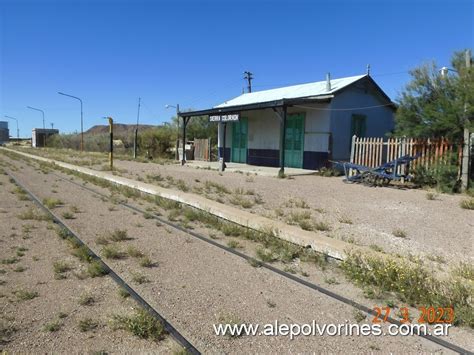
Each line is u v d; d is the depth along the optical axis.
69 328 3.78
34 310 4.13
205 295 4.59
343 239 6.54
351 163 14.33
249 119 23.00
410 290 4.49
